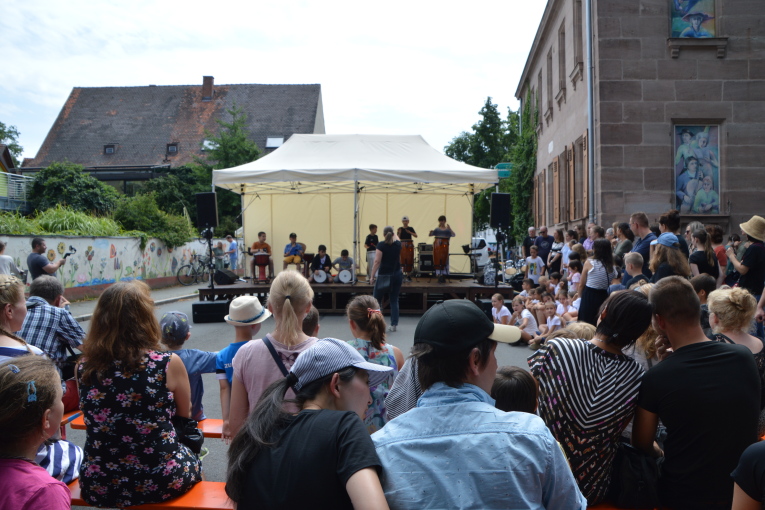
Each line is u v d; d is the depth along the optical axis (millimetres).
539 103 26438
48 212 18375
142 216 23188
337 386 1845
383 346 3699
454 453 1572
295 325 3117
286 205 18969
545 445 1585
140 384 2867
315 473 1573
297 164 14516
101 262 18250
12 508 1900
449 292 13484
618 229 9336
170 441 2967
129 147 43500
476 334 1706
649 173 14766
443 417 1644
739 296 3246
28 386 1990
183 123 44938
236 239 26266
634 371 2580
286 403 1776
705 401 2467
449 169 13875
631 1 14766
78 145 43750
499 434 1586
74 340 4523
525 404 2572
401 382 3021
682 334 2643
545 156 24969
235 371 3137
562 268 13148
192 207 34531
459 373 1707
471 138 44750
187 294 19828
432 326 1723
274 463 1611
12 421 1968
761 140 14625
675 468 2578
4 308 3449
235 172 13508
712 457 2479
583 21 17000
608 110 14812
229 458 1706
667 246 6328
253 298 3930
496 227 13289
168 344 3930
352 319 3695
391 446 1629
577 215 18203
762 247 6586
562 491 1580
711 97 14695
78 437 5219
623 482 2588
